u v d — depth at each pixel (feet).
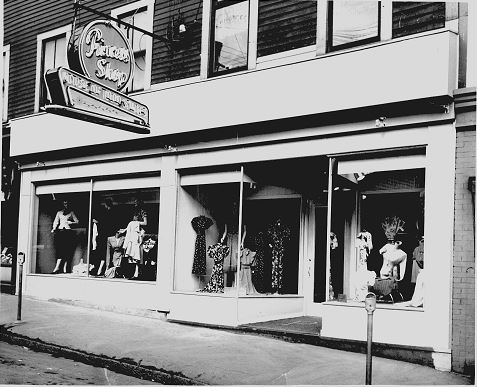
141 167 42.45
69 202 48.37
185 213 40.22
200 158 38.81
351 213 32.32
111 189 44.93
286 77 33.50
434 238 28.09
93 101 34.60
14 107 53.31
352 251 32.22
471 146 27.43
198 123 37.68
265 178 38.14
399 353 28.66
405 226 30.53
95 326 36.76
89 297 44.80
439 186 28.17
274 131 34.73
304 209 39.09
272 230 38.34
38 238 50.67
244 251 37.40
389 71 29.30
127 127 37.29
